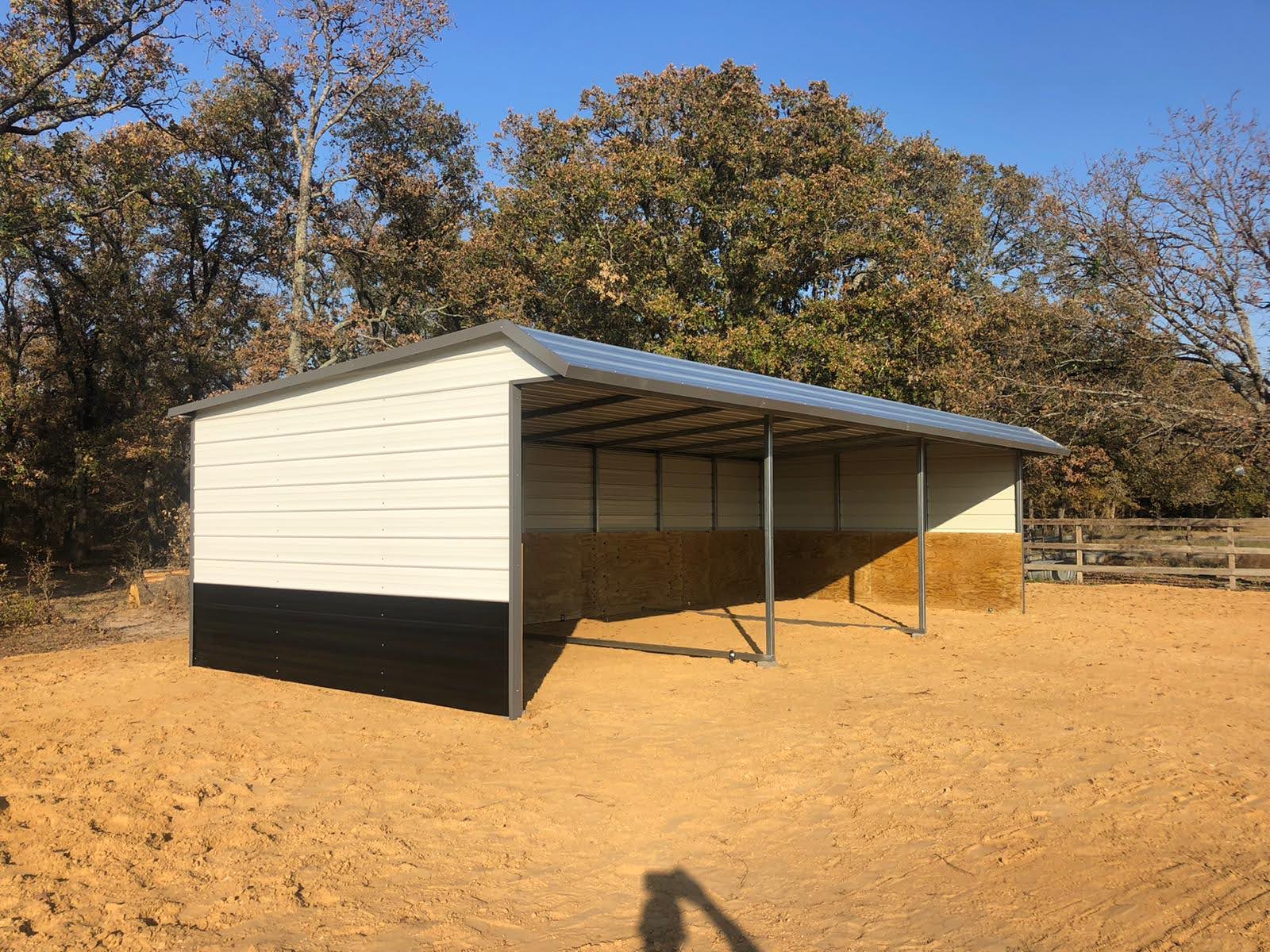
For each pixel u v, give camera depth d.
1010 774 4.95
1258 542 19.38
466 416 6.48
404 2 21.02
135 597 13.76
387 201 24.12
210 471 8.70
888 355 18.08
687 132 21.42
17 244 15.80
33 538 22.09
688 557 13.48
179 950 3.01
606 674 7.94
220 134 21.53
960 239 26.27
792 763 5.18
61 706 6.87
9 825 4.22
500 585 6.25
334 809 4.44
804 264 20.11
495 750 5.48
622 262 20.03
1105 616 12.12
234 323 23.11
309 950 3.02
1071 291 19.22
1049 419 18.67
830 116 21.64
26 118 15.80
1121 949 3.00
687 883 3.59
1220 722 6.14
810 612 12.70
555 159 22.83
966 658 8.80
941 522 13.30
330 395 7.53
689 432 10.02
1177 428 17.75
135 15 16.06
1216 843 3.96
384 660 7.03
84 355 20.52
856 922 3.23
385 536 7.04
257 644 8.10
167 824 4.23
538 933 3.16
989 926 3.18
